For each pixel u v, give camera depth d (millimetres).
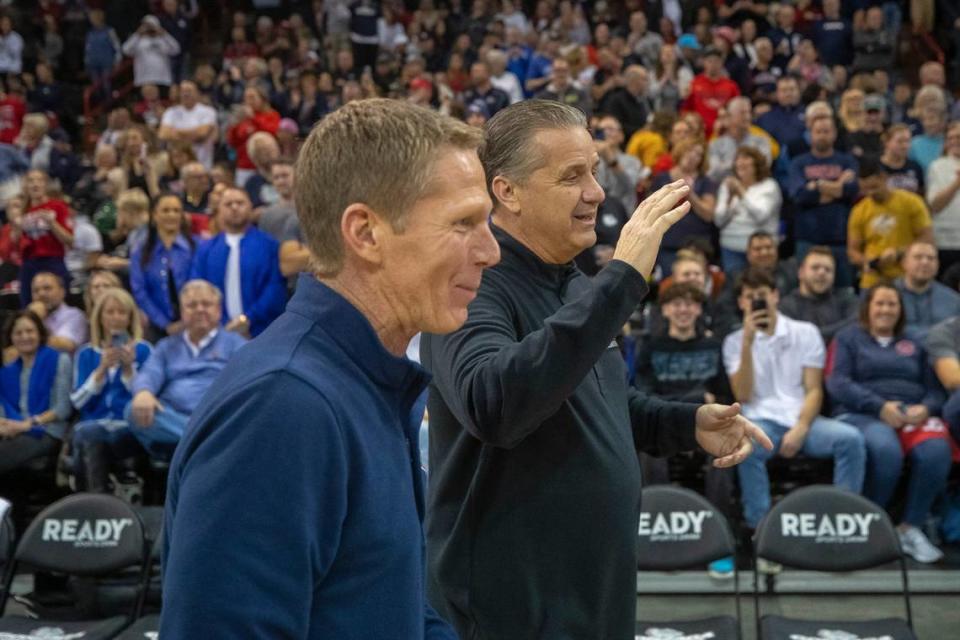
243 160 11141
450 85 13312
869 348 6070
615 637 2064
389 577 1329
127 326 6262
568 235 2090
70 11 16031
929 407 5980
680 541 4320
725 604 5492
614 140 9133
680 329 6027
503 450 2018
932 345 6027
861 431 5918
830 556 4309
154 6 15766
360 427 1312
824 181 8320
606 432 2064
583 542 2008
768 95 12234
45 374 6391
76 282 8297
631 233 1788
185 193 8672
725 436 2221
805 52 12703
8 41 15172
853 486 5801
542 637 2004
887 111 11766
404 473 1381
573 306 1751
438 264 1349
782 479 6145
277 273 7148
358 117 1360
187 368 6020
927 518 6078
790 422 5926
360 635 1303
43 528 4434
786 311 6656
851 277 8219
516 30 13547
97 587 5023
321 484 1251
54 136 13102
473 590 2031
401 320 1399
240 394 1245
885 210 7906
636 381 6090
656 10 14297
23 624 4195
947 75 14023
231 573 1196
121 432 5996
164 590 1229
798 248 8367
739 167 8141
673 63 12094
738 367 5992
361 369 1357
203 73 14062
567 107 2113
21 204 9133
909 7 15000
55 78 15930
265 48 15219
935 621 5199
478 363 1826
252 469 1218
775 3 14359
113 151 10406
